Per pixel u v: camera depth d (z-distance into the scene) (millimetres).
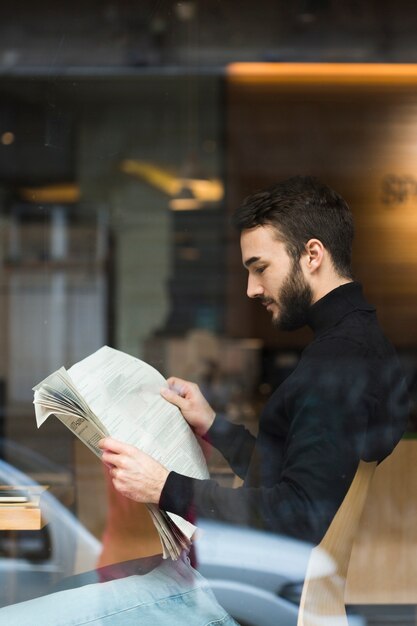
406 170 6352
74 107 6918
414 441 2195
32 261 7859
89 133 7340
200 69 6312
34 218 7832
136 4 4141
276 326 1957
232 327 7039
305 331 1948
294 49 4305
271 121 6969
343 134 6578
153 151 7633
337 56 4180
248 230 1940
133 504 2219
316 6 3740
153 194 7926
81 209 7887
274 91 6582
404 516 2273
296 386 1798
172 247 8352
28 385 4246
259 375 5215
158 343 7426
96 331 7852
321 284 1896
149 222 7969
